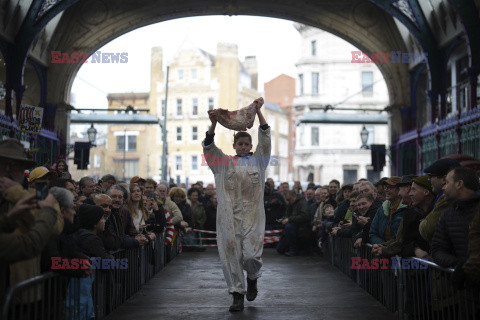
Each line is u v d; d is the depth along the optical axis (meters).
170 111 60.41
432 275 4.77
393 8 18.25
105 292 6.21
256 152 6.58
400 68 20.86
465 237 4.19
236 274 6.46
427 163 18.22
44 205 3.88
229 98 59.19
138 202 8.82
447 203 4.77
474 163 7.60
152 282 8.91
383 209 6.96
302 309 6.68
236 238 6.45
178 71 60.34
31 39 16.77
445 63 18.30
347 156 49.00
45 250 4.40
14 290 3.57
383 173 48.62
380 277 7.09
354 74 48.97
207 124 59.19
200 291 8.03
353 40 20.75
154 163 61.03
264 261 12.10
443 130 16.64
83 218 5.53
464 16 15.34
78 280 5.18
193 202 15.39
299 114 50.22
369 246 7.24
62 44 19.84
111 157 62.53
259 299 7.37
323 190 13.38
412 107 20.89
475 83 15.38
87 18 19.84
